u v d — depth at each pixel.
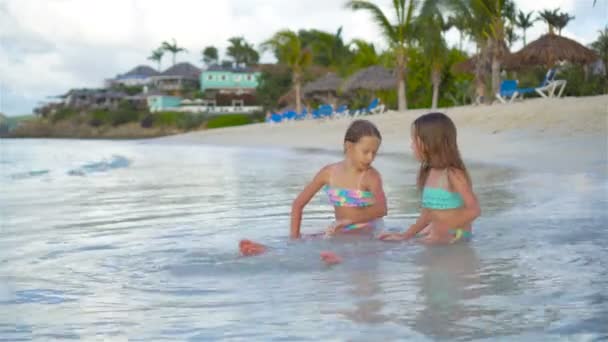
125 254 3.54
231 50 123.12
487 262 3.05
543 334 1.97
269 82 71.31
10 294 2.69
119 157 18.92
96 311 2.40
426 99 40.66
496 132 17.75
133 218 5.21
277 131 34.56
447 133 3.76
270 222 4.68
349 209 4.25
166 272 3.05
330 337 2.00
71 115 98.19
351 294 2.51
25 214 5.64
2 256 3.58
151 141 43.31
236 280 2.83
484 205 5.21
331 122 33.03
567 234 3.78
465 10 26.77
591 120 16.23
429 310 2.26
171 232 4.31
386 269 2.96
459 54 39.66
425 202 3.85
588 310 2.22
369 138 4.14
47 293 2.70
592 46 31.30
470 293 2.48
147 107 95.81
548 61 27.83
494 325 2.07
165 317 2.29
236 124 70.25
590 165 9.10
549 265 2.96
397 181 8.02
